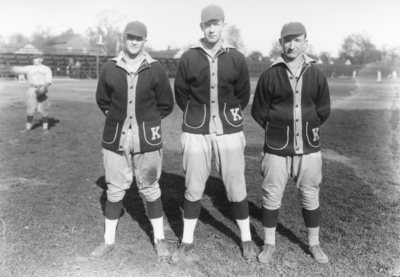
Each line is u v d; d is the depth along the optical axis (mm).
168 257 3182
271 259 3162
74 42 42469
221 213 4129
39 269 2975
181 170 5742
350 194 4617
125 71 3154
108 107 3375
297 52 3051
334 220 3867
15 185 4961
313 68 3121
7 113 11797
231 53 3139
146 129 3205
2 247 3291
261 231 3701
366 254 3209
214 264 3100
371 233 3578
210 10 2973
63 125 9906
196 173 3186
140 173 3283
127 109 3164
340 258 3166
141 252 3287
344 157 6465
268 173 3186
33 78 8609
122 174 3264
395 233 3570
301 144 3100
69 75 34094
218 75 3102
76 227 3725
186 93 3283
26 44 38094
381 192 4684
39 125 9812
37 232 3592
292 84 3082
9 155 6594
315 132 3141
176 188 4945
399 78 13688
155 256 3223
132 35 3061
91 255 3172
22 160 6254
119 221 3891
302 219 3914
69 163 6098
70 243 3406
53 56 33969
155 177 3301
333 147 7219
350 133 8438
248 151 7023
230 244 3439
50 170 5684
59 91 20391
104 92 3279
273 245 3242
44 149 7098
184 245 3260
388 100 12648
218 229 3736
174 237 3605
